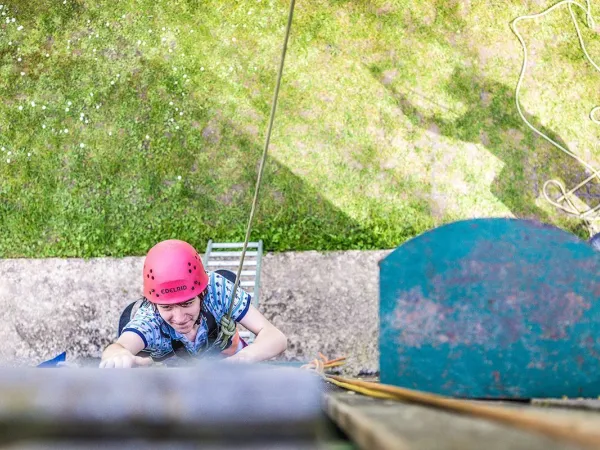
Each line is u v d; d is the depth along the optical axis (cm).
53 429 105
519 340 223
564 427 71
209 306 333
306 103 559
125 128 563
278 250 505
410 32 577
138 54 589
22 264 514
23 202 541
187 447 105
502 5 584
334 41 578
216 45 586
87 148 558
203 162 546
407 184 527
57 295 504
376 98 556
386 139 543
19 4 618
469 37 574
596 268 220
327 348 477
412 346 229
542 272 223
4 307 503
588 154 536
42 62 594
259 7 596
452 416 96
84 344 494
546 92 555
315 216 519
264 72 573
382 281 232
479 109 550
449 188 526
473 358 225
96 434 106
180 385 108
